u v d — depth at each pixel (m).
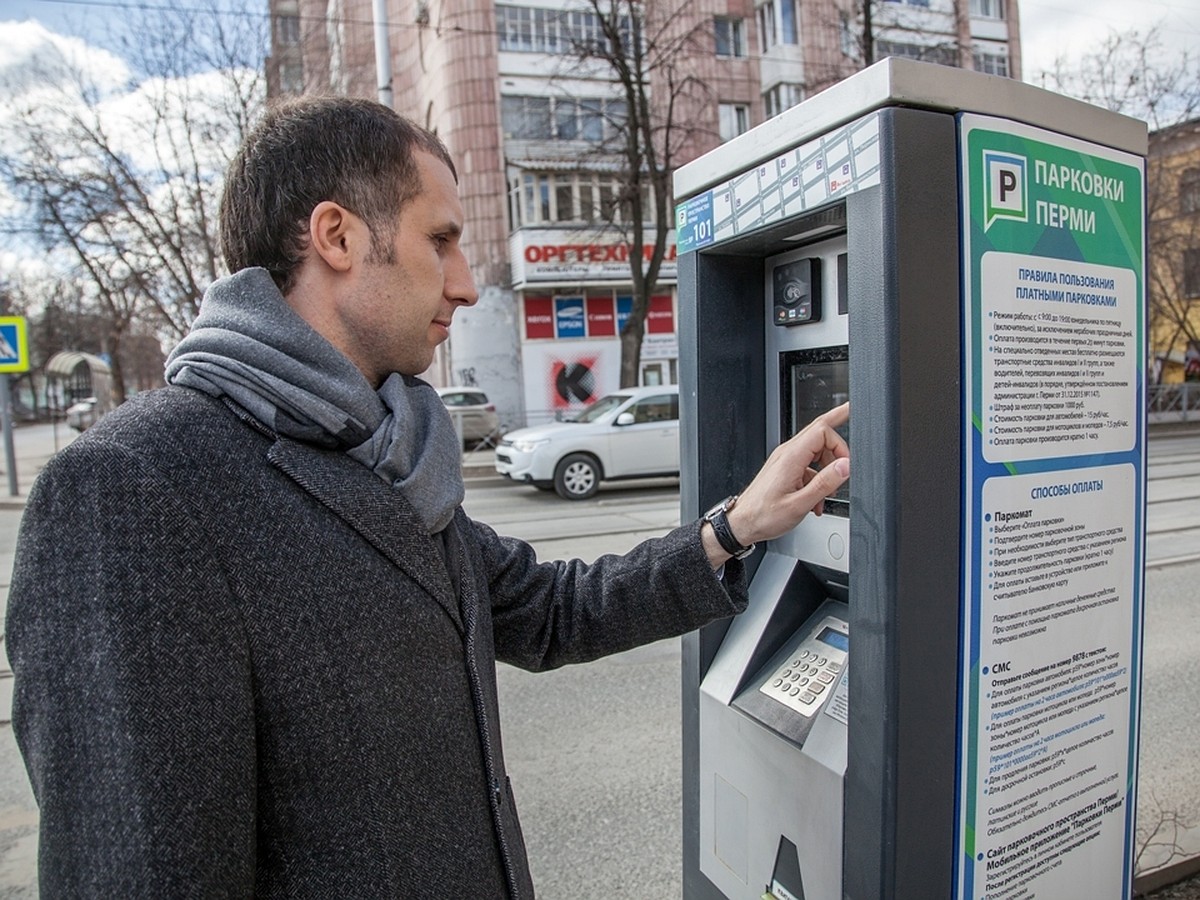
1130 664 1.50
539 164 19.00
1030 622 1.32
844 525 1.44
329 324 0.99
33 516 0.78
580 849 2.67
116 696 0.73
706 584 1.26
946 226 1.17
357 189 0.97
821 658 1.48
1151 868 2.23
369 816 0.86
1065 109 1.29
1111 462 1.42
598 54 14.48
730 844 1.56
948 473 1.20
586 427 10.15
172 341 18.73
